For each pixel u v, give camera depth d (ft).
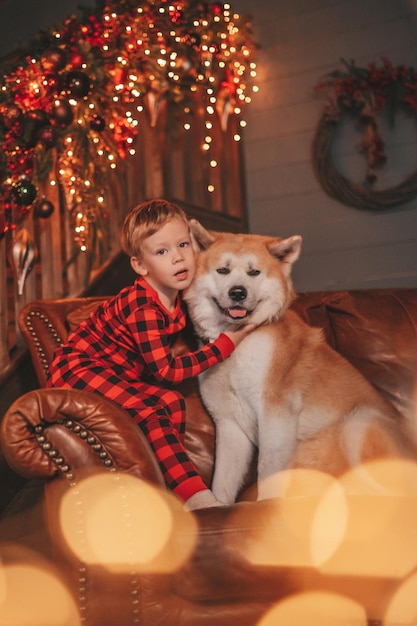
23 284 10.14
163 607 5.64
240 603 5.65
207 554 5.59
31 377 10.87
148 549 5.70
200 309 8.38
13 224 10.57
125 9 12.71
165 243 7.45
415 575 5.50
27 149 10.48
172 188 16.05
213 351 7.55
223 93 16.90
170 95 13.96
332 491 7.26
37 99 10.44
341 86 17.60
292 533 5.60
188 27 14.08
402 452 8.05
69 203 11.51
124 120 12.24
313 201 18.39
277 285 8.35
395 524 5.60
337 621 5.57
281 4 19.04
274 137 18.99
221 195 17.97
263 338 8.18
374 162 17.20
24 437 5.91
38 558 9.12
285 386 8.14
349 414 8.29
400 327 9.17
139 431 6.22
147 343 7.13
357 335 9.24
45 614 6.91
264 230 18.93
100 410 5.99
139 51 12.68
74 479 5.90
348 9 18.26
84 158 11.32
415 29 17.48
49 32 11.55
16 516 9.96
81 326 7.75
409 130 17.16
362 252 17.69
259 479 7.90
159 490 5.93
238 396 8.35
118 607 5.67
